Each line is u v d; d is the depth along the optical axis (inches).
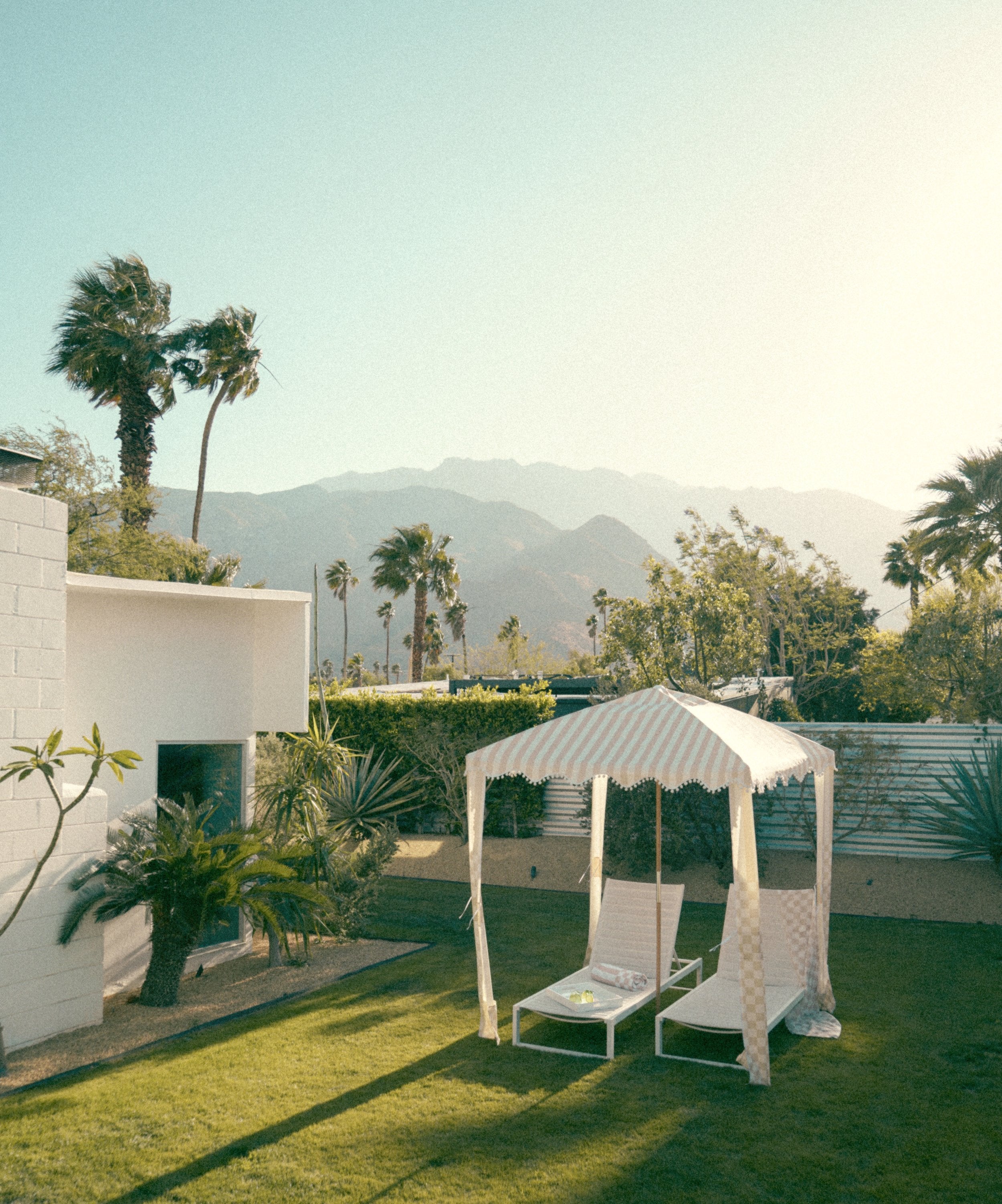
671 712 334.3
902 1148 238.8
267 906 370.3
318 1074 293.1
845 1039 327.6
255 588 455.5
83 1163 232.2
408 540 1771.7
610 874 645.9
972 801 567.2
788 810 640.4
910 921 525.3
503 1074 294.2
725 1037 336.2
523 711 755.4
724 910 566.3
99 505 1027.3
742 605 850.8
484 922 339.3
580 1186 219.0
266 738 531.8
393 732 781.9
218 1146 241.8
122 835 354.6
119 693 411.2
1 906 308.2
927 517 1000.9
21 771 299.9
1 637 310.0
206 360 1072.8
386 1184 220.5
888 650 1069.1
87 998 341.7
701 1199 212.8
